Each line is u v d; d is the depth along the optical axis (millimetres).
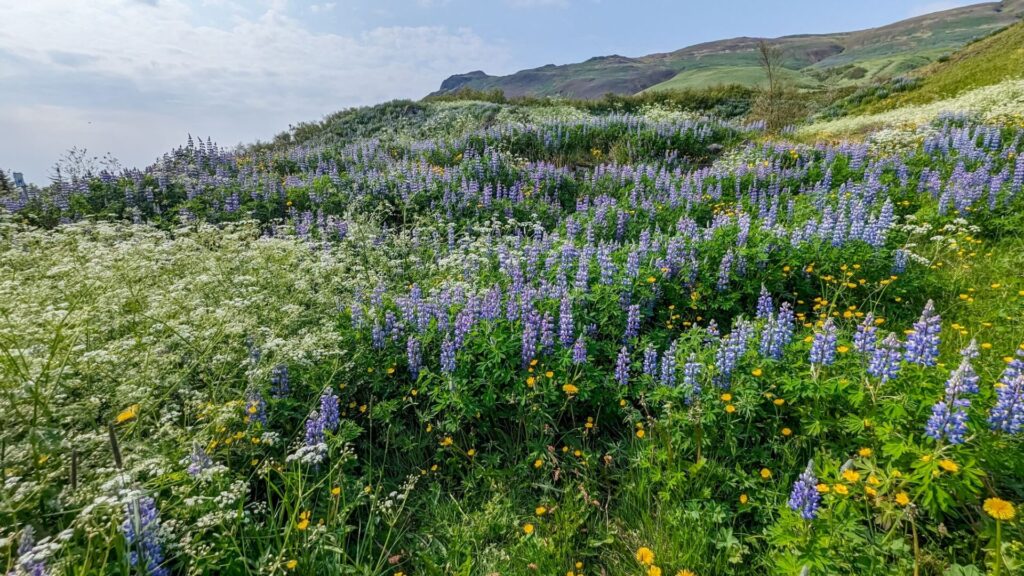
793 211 10094
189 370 4516
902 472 3449
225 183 13289
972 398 3652
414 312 5977
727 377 4520
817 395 4145
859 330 4738
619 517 4047
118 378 4285
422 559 3787
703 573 3396
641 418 4738
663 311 6492
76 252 6801
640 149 17359
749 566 3477
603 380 4996
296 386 5184
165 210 12305
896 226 8500
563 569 3637
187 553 3162
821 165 13156
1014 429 3354
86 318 4625
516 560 3701
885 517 3330
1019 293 6152
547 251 8320
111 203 11891
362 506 4281
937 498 3143
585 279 6355
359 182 13352
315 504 4113
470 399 4844
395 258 9039
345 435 4453
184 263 7004
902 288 6836
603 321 5914
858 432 3896
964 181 9742
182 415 4605
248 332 5168
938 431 3299
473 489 4457
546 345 5203
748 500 3826
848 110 29891
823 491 3289
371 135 29516
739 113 32594
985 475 3162
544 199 13086
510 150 18141
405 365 5449
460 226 11297
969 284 6965
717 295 6781
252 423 4336
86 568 2725
